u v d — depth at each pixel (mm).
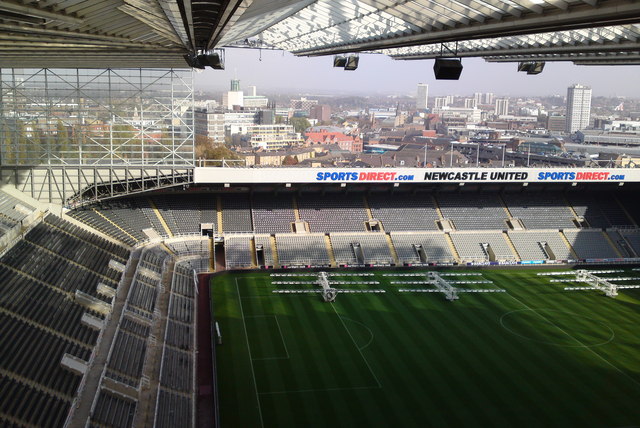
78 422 29219
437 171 73625
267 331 48781
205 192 74750
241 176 66688
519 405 37500
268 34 57781
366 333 48781
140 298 46781
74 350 35375
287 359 43594
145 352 38969
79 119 60156
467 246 73125
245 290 59250
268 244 69625
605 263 72625
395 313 53562
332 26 40781
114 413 31109
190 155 63719
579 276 65125
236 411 36188
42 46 26594
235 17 23703
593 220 79562
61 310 39031
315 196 77500
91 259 50156
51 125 59594
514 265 70625
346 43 43875
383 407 36938
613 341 48281
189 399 36500
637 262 73125
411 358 44125
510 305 56562
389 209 77188
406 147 173750
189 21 23375
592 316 54094
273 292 58688
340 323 50906
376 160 140875
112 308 42531
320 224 73438
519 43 33406
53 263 45500
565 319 53125
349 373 41500
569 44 29891
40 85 58781
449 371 42094
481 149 147125
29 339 34125
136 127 61719
